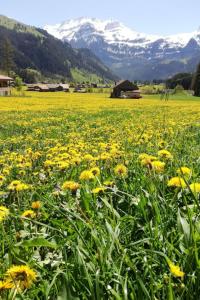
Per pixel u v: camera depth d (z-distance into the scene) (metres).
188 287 2.46
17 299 2.35
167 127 18.48
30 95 138.88
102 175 5.89
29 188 5.76
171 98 115.06
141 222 3.88
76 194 4.31
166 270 2.82
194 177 4.53
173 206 3.85
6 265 3.13
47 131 22.05
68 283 2.50
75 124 26.64
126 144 10.93
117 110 48.38
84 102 83.94
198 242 2.83
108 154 6.94
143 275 2.75
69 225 3.85
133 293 2.45
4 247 3.72
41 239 3.00
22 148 14.33
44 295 2.65
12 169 8.18
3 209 3.57
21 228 4.13
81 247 2.97
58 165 7.04
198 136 14.06
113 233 3.05
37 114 41.91
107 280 2.64
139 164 6.42
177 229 3.37
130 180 5.32
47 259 3.28
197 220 3.29
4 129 25.23
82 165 6.48
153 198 3.91
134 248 3.22
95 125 25.23
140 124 22.00
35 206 4.13
